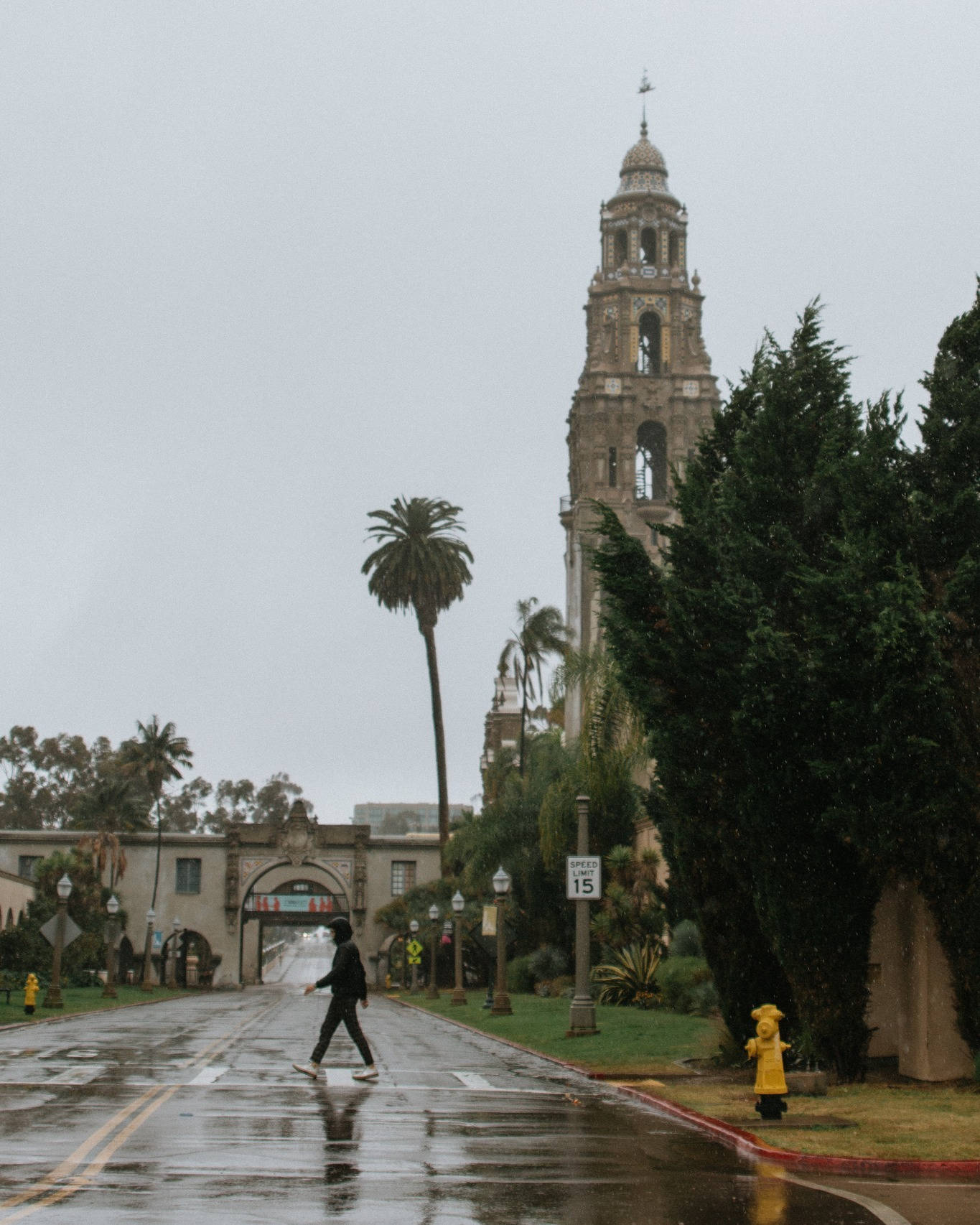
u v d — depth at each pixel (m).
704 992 32.44
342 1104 15.32
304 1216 9.07
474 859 57.53
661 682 19.47
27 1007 37.31
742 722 17.84
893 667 16.69
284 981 118.50
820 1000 18.20
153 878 93.38
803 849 18.17
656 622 19.73
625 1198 10.23
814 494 19.03
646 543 87.62
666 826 22.77
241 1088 16.80
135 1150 11.63
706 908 20.44
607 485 89.31
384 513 77.12
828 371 20.28
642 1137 13.64
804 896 18.14
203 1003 55.44
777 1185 10.99
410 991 77.81
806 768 18.00
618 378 90.50
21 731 150.00
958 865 16.98
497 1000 38.69
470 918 67.19
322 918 94.38
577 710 82.94
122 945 92.38
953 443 18.17
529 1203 9.90
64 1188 9.84
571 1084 18.95
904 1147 12.55
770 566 18.92
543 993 50.59
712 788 19.17
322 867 94.25
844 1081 18.16
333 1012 18.25
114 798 93.50
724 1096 16.91
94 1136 12.35
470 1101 16.19
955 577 17.27
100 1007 45.91
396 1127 13.62
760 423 19.81
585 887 27.78
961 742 17.17
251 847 94.19
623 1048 23.72
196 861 93.88
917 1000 18.59
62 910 42.53
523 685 71.19
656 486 92.81
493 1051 25.84
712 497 20.47
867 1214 9.74
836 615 17.12
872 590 17.03
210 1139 12.41
